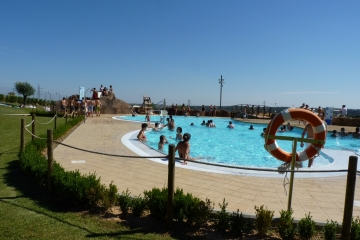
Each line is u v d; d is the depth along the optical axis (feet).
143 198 16.35
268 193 19.53
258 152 44.50
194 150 45.52
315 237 13.37
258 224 13.65
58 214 15.40
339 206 17.52
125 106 111.86
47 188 18.61
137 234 13.52
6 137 39.42
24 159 22.20
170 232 13.84
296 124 79.41
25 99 168.66
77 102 92.89
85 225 14.24
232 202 17.65
